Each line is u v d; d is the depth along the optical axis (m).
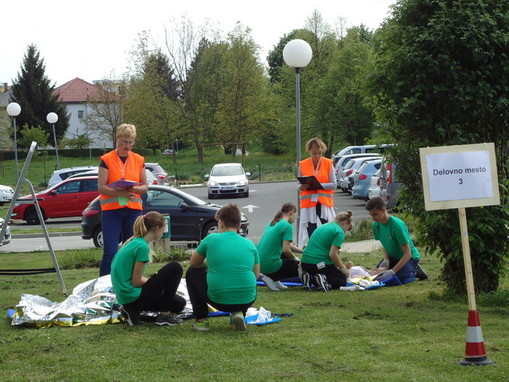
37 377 5.45
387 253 10.74
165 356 5.98
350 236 18.41
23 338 6.76
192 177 50.91
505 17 8.52
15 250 19.34
